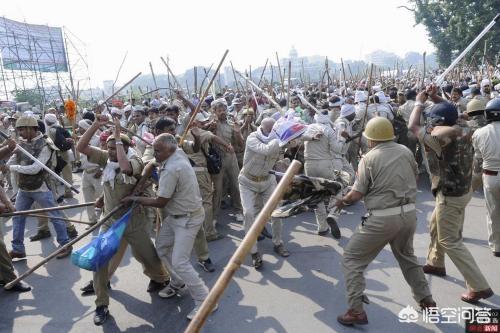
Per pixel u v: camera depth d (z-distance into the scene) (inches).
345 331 143.6
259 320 153.5
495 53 1189.7
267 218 73.4
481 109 214.4
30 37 1027.9
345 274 144.4
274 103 273.9
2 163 287.4
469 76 730.8
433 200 284.8
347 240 224.2
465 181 148.5
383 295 165.8
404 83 763.4
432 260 177.2
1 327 157.6
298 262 200.5
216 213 256.2
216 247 225.1
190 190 154.3
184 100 270.2
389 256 201.3
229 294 173.8
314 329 145.7
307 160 225.0
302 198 156.6
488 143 183.6
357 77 869.8
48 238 250.1
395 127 322.0
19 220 215.0
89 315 163.6
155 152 151.3
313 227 247.9
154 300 172.2
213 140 224.5
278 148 186.1
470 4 1288.1
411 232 139.3
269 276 188.2
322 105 389.1
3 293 183.6
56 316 164.1
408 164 136.3
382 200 135.2
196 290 155.1
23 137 210.7
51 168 215.6
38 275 200.8
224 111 265.0
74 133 424.2
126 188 159.6
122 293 179.0
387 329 142.8
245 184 201.6
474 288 152.0
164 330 151.3
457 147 145.3
